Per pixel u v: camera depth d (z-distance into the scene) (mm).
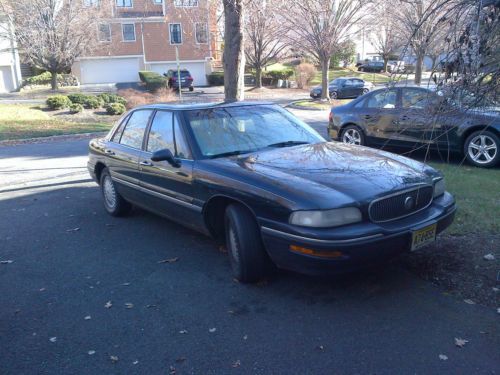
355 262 3523
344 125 10125
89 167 6969
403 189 3842
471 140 8086
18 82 38812
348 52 53375
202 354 3246
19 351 3381
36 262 5043
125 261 4945
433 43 3812
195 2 18234
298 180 3875
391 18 21438
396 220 3811
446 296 3867
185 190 4719
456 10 3395
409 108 5730
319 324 3543
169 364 3154
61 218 6637
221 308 3854
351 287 4102
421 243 3832
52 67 35562
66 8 32688
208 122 5031
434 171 4410
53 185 8867
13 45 36875
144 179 5438
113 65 44375
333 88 31328
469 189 6559
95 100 25172
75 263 4965
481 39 3211
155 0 44750
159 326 3631
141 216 6551
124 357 3256
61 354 3326
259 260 4086
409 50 4027
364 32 28203
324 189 3695
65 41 34188
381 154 4684
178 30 44625
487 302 3746
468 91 3410
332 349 3229
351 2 24375
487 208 5664
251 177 4051
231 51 8414
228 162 4457
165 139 5168
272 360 3143
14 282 4559
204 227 4605
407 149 9594
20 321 3805
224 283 4301
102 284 4422
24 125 19062
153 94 32500
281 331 3477
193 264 4766
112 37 43344
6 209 7254
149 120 5590
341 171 4055
